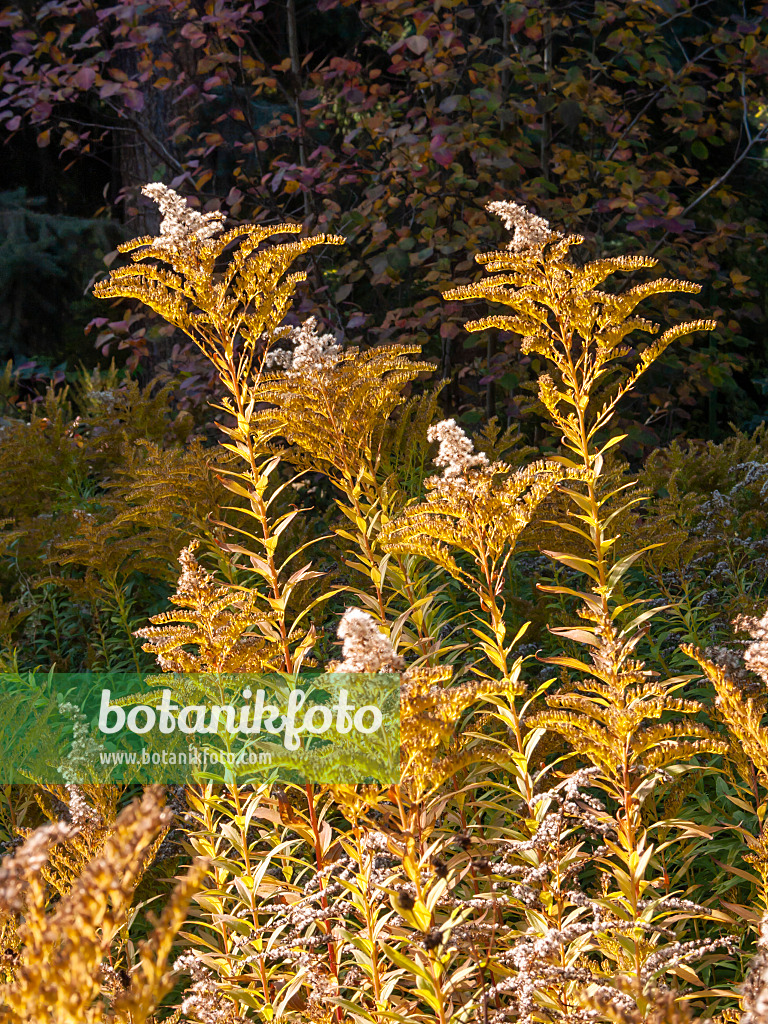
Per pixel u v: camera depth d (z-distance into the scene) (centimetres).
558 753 318
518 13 718
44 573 494
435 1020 197
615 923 197
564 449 580
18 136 1054
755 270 1040
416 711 183
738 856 278
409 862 185
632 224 688
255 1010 235
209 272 300
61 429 581
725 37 760
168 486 421
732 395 1028
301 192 820
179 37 850
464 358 815
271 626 279
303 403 306
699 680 346
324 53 1023
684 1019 125
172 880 259
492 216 717
